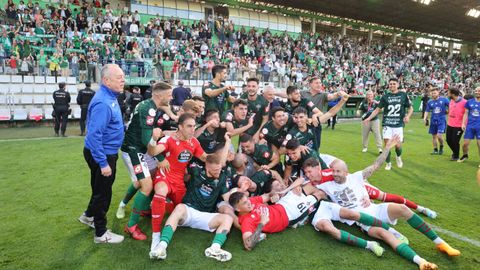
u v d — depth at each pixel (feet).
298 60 78.23
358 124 49.80
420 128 47.85
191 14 80.28
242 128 15.70
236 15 87.71
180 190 12.31
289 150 14.21
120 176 19.76
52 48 46.16
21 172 19.85
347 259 10.59
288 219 12.55
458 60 131.95
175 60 53.47
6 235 11.83
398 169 22.77
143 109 11.82
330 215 12.51
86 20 57.88
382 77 88.07
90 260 10.28
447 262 10.62
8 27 49.67
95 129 10.32
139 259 10.40
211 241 11.63
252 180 13.71
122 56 51.88
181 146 12.00
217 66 17.08
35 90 42.52
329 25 131.34
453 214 14.61
